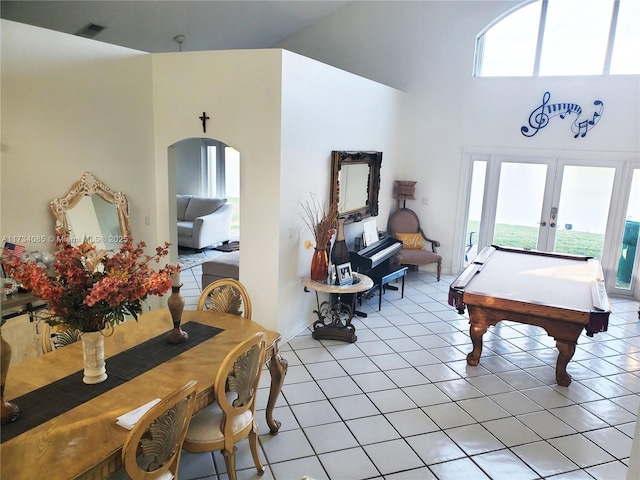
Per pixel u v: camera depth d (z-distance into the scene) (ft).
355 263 17.31
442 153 22.72
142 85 14.15
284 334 14.83
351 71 23.47
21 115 10.96
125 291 7.03
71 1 14.94
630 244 20.68
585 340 15.96
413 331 16.12
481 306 12.85
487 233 22.95
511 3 20.42
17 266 6.92
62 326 7.23
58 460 5.73
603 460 9.62
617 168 20.16
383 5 22.26
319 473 9.00
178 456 6.88
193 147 29.55
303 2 20.76
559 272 15.30
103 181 13.21
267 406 9.98
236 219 31.53
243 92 13.47
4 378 6.34
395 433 10.31
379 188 21.18
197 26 19.26
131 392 7.29
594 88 19.86
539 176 21.54
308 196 15.23
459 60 21.58
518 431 10.54
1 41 10.39
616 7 19.35
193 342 9.16
